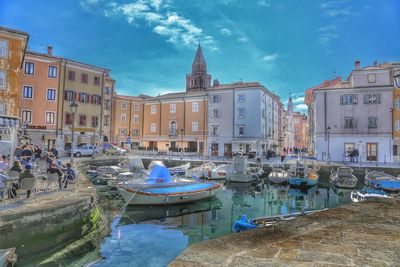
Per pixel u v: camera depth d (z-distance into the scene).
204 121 58.00
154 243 11.55
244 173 29.20
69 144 46.03
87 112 48.97
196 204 19.38
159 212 17.06
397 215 4.99
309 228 4.17
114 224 14.25
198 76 93.75
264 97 57.34
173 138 60.78
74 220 11.34
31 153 20.28
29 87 43.00
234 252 3.20
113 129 67.25
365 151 41.88
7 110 31.64
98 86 50.78
